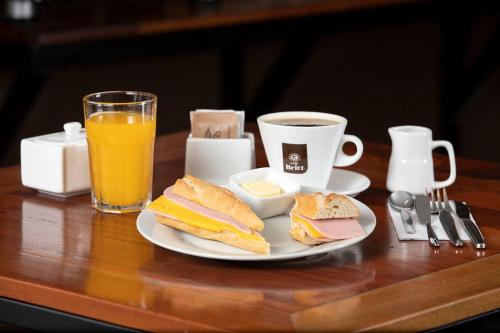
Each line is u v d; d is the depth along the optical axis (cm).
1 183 147
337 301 111
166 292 112
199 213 122
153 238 121
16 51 256
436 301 111
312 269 118
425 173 141
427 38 381
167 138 171
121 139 132
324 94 373
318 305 110
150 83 308
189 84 320
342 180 143
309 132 135
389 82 381
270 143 138
